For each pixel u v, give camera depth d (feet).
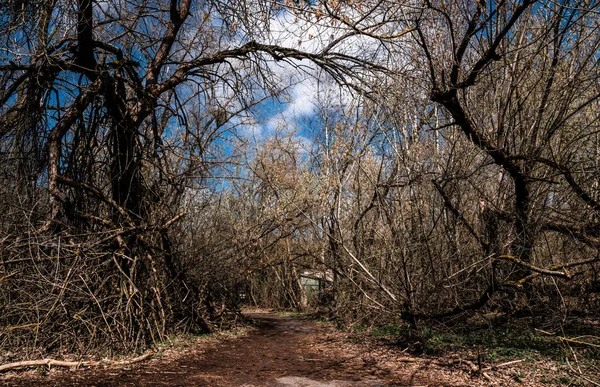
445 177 30.45
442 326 32.58
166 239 34.73
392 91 34.35
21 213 28.04
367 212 42.16
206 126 41.93
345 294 45.27
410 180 32.07
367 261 38.60
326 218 50.96
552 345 27.04
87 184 30.09
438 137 34.78
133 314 27.58
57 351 24.91
